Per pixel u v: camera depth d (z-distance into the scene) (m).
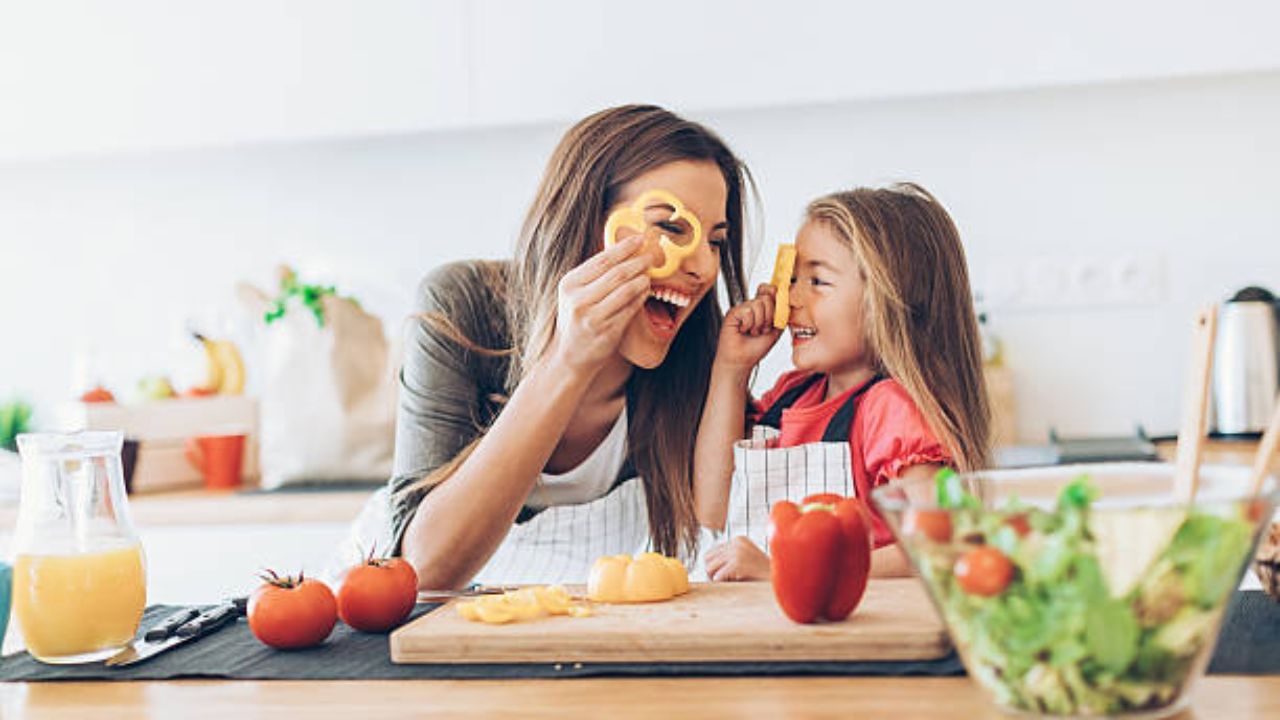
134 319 2.95
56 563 1.04
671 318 1.47
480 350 1.59
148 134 2.55
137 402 2.69
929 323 1.47
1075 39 2.27
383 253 2.85
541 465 1.38
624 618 1.03
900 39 2.31
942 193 2.63
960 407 1.46
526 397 1.36
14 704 0.94
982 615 0.76
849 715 0.81
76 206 2.97
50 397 2.99
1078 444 2.42
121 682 0.99
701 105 2.37
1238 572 0.75
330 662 1.02
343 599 1.13
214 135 2.52
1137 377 2.58
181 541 2.39
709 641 0.96
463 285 1.65
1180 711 0.79
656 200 1.37
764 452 1.42
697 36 2.37
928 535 0.77
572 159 1.49
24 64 2.59
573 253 1.48
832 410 1.46
